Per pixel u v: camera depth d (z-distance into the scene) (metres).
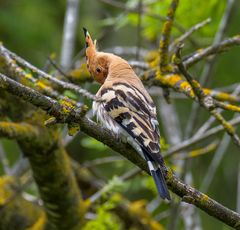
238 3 14.50
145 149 7.69
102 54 9.56
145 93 8.59
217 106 8.98
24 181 12.96
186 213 12.70
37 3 16.22
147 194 15.79
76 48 16.70
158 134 8.01
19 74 9.13
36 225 11.27
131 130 7.86
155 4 13.41
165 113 14.91
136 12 12.52
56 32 16.16
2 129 9.06
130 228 13.12
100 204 12.09
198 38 13.79
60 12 16.39
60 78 10.87
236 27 15.20
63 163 10.16
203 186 13.05
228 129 9.02
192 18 13.23
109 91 8.41
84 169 13.38
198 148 15.88
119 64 9.16
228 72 15.78
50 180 10.17
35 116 9.65
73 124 7.36
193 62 10.12
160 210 15.38
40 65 15.64
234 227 7.71
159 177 7.45
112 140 7.71
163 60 9.80
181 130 16.25
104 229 11.24
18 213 11.94
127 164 13.45
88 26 16.58
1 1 15.93
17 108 9.66
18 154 15.72
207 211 7.64
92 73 9.63
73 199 10.59
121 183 11.52
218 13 13.61
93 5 16.72
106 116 8.21
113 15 16.58
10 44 15.70
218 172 15.83
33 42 15.79
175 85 9.62
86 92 8.41
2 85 6.98
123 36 16.95
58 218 10.71
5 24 15.62
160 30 13.53
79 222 10.87
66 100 7.59
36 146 9.60
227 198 15.64
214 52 10.13
